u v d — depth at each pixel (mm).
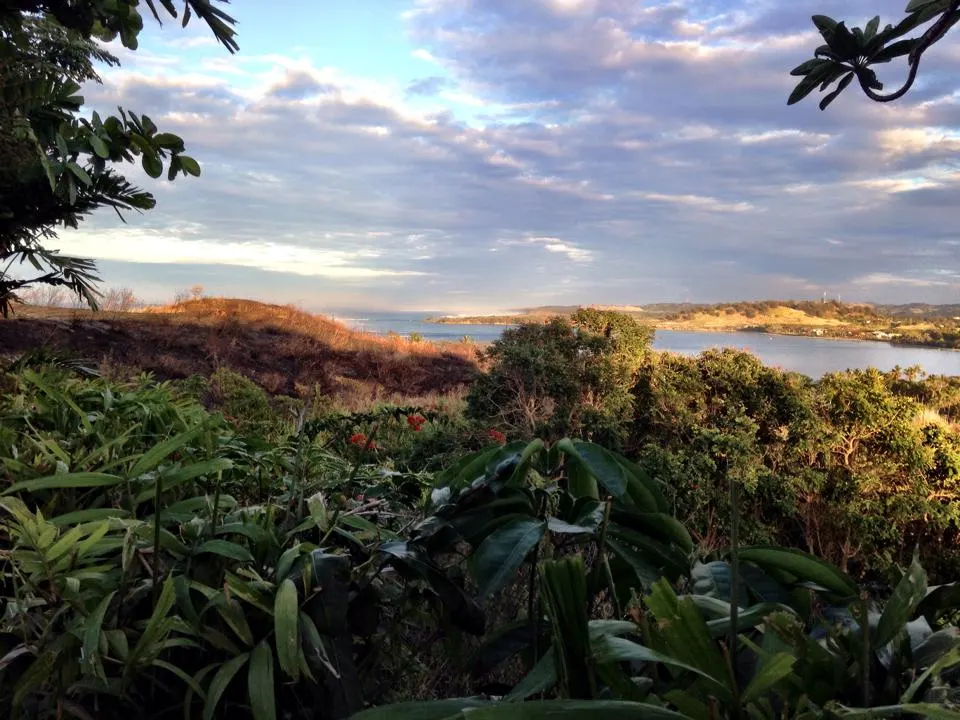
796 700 527
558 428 5891
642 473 882
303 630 732
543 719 437
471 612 837
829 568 702
